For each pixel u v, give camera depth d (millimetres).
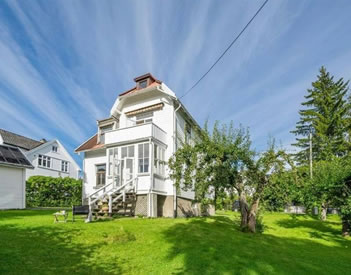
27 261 5277
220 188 11398
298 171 11789
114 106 18703
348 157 13734
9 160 17859
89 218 10438
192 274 5316
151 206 13961
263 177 11320
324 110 29922
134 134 15500
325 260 7203
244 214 11602
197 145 11766
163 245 7441
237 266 5965
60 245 6586
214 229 10875
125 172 15391
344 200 10711
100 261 5762
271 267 6055
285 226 15164
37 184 24328
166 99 17172
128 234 8305
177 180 12398
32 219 10938
